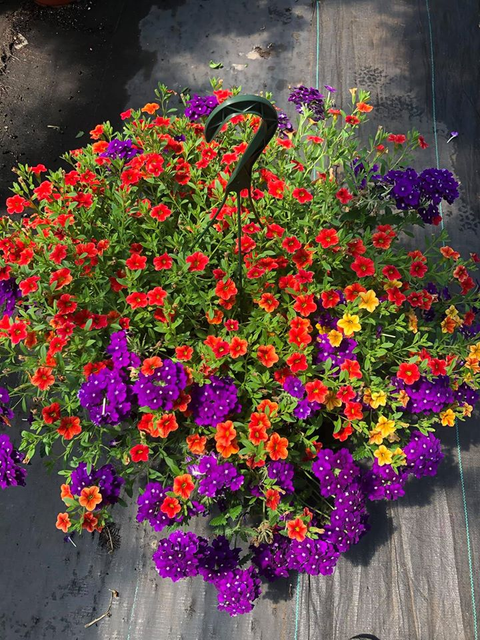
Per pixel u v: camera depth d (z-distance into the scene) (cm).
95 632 98
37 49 161
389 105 149
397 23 162
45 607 100
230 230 91
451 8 164
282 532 84
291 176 99
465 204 136
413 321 90
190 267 86
